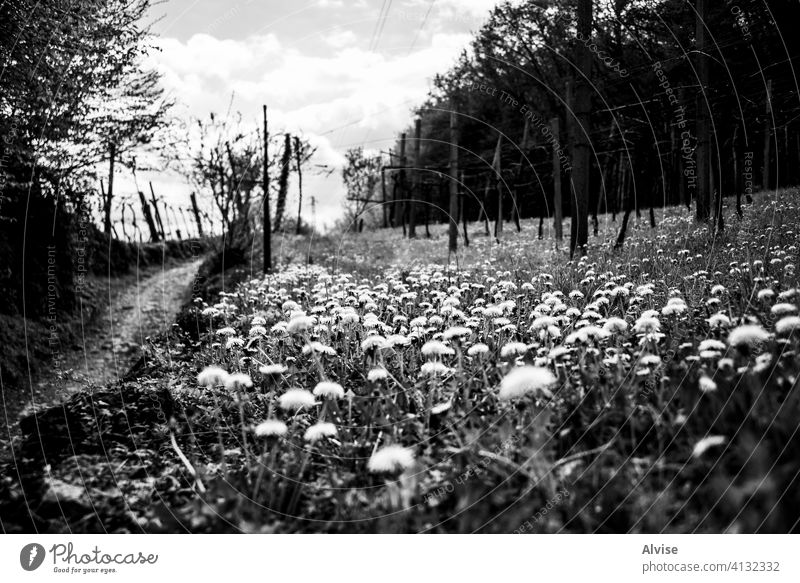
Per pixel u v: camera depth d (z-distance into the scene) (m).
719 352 4.36
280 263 22.45
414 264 20.39
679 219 17.03
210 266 21.11
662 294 7.54
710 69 18.31
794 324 4.39
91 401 6.00
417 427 4.48
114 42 14.38
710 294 7.06
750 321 5.17
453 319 7.32
